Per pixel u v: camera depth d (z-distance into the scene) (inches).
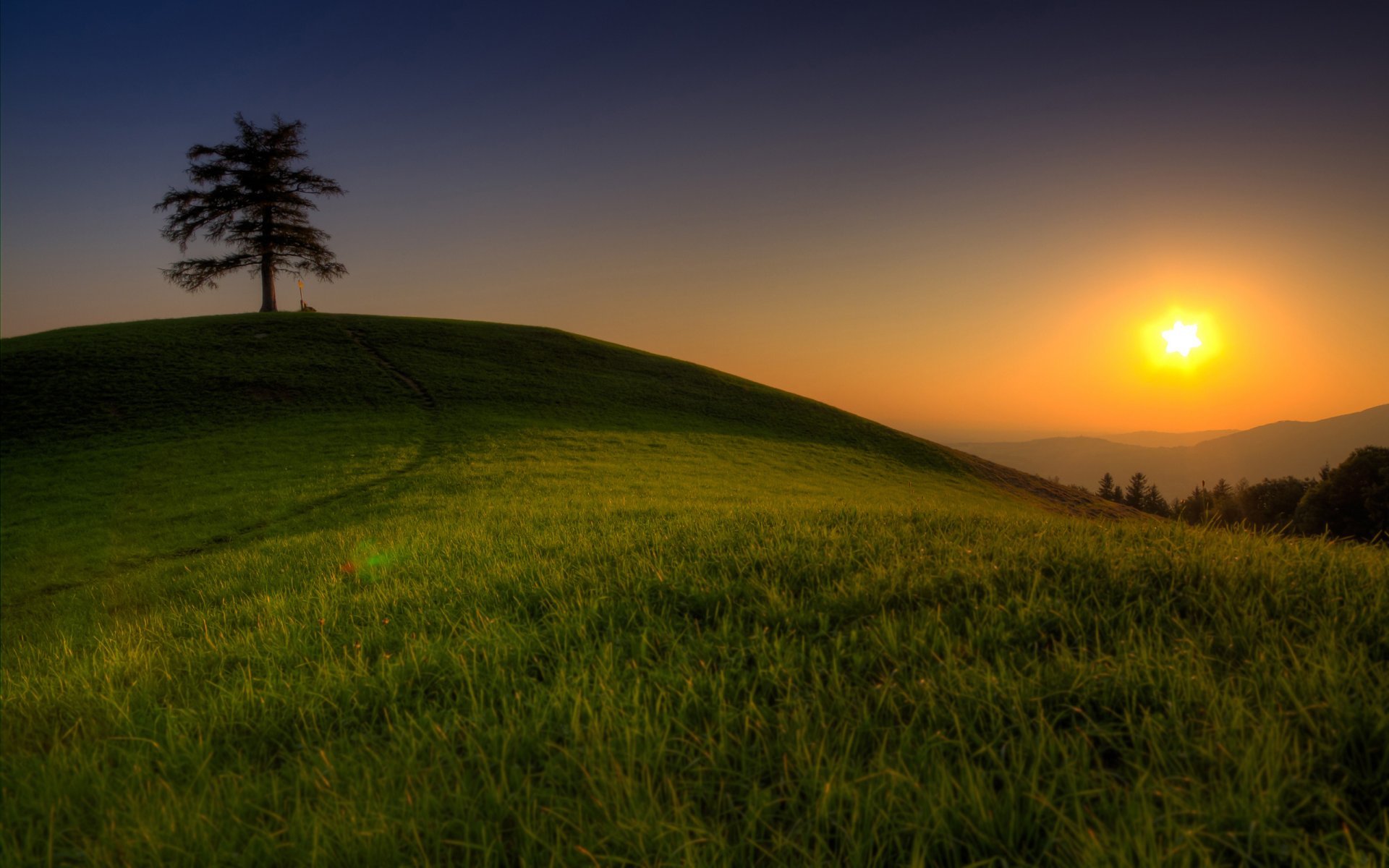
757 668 138.1
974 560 188.9
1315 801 89.0
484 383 1849.2
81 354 1715.1
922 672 129.1
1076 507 1632.6
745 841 89.1
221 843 96.7
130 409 1423.5
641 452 1323.8
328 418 1443.2
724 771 105.3
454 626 183.9
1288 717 104.0
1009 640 140.7
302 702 145.2
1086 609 150.8
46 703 157.8
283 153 2396.7
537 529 376.2
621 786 99.7
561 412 1689.2
